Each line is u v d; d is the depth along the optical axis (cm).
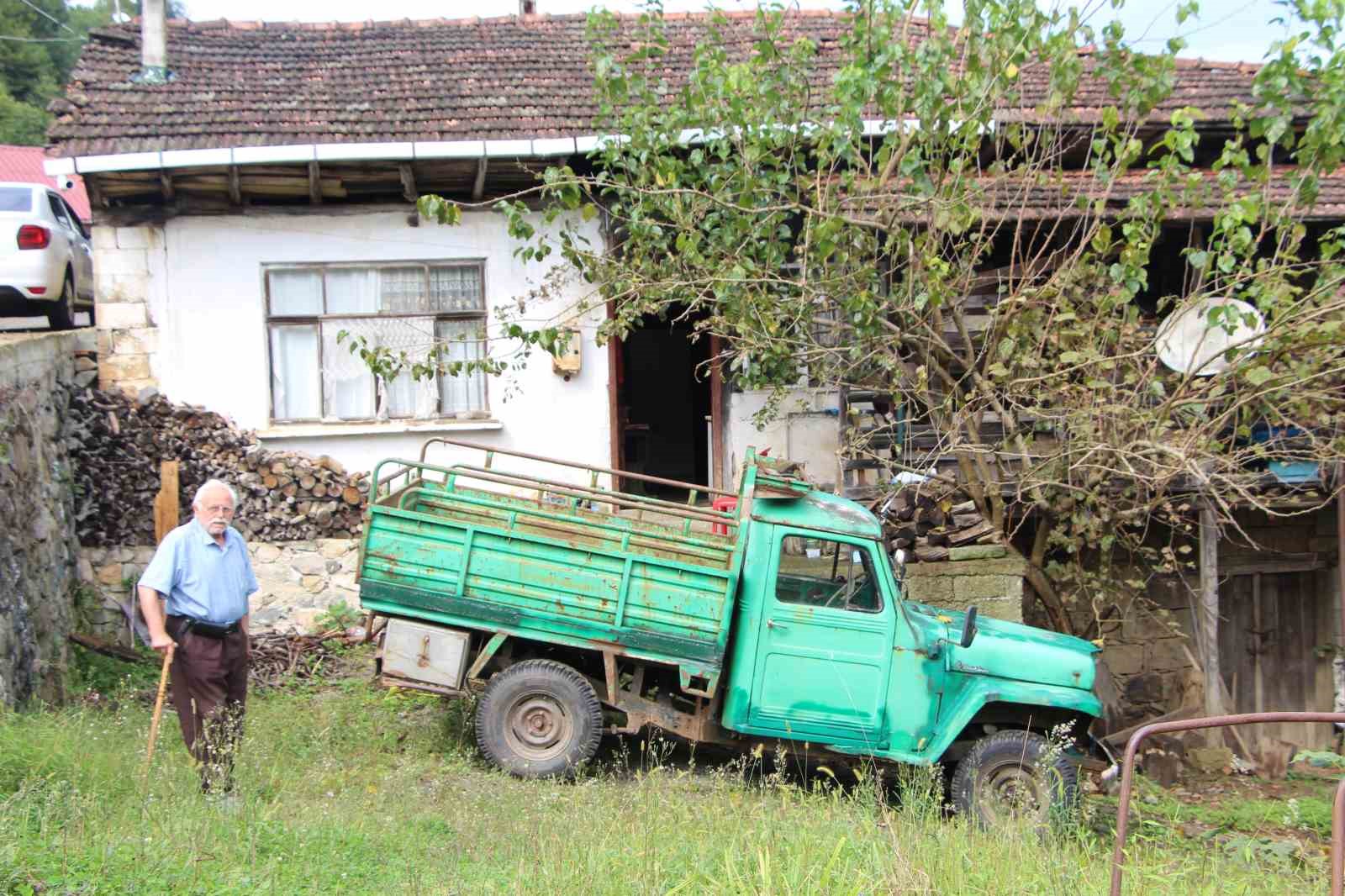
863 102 846
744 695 758
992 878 508
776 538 765
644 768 822
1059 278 912
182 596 613
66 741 636
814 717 758
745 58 1259
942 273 850
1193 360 870
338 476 1119
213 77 1247
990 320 944
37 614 884
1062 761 743
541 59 1326
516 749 768
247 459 1098
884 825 621
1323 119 815
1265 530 1292
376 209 1155
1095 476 926
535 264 1171
